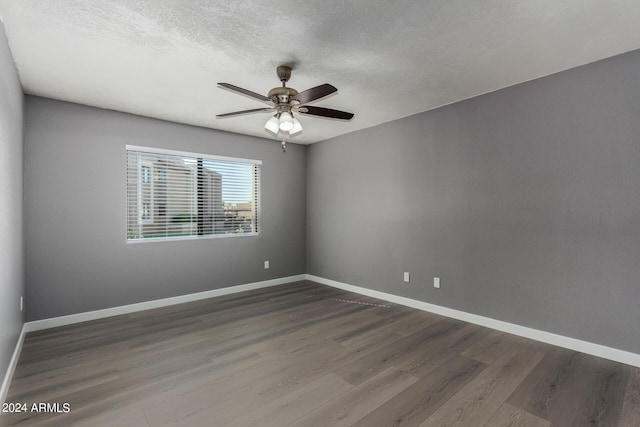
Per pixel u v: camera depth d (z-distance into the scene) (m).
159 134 3.88
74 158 3.33
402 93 3.14
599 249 2.50
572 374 2.25
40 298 3.14
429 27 2.03
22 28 2.00
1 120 1.92
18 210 2.65
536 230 2.83
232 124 4.13
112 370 2.32
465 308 3.34
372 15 1.90
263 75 2.72
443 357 2.52
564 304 2.68
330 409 1.86
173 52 2.32
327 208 5.02
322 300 4.16
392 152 4.05
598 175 2.50
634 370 2.29
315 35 2.12
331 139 4.93
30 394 2.02
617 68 2.41
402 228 3.95
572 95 2.62
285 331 3.08
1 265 1.93
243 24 1.98
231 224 4.58
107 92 3.06
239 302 4.07
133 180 3.75
